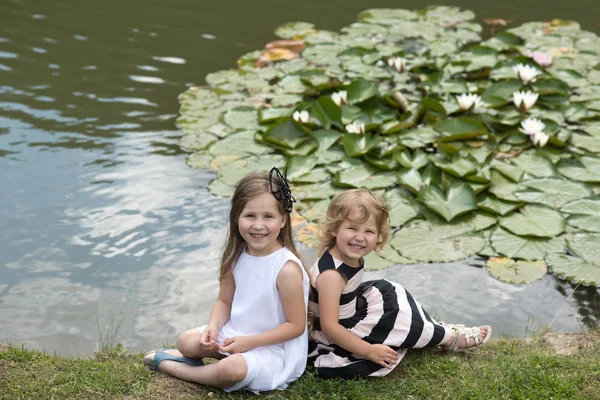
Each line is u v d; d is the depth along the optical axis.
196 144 5.18
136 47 6.73
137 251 4.11
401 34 7.10
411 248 4.11
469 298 3.76
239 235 2.62
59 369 2.64
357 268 2.63
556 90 5.70
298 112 5.30
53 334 3.48
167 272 3.96
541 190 4.55
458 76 6.23
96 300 3.73
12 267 3.94
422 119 5.47
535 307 3.70
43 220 4.34
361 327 2.67
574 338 3.09
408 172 4.68
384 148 5.03
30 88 5.89
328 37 7.04
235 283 2.64
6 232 4.21
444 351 2.85
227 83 6.07
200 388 2.55
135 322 3.59
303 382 2.59
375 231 2.55
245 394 2.52
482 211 4.41
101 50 6.65
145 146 5.16
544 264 3.96
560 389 2.55
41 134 5.25
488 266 3.97
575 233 4.18
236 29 7.22
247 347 2.48
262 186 2.49
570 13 7.73
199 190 4.67
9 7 7.65
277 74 6.27
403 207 4.44
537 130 5.05
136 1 7.94
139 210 4.46
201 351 2.58
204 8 7.79
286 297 2.52
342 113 5.46
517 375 2.64
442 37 7.00
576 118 5.45
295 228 4.25
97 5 7.81
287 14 7.70
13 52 6.54
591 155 4.92
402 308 2.71
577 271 3.89
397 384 2.61
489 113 5.46
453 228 4.27
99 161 4.96
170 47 6.76
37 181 4.71
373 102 5.67
